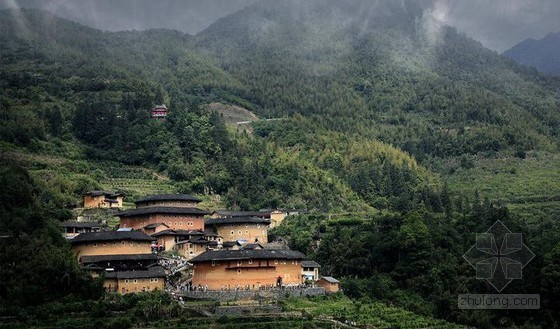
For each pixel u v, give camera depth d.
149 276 175.25
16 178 199.75
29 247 166.50
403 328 165.12
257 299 173.62
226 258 183.25
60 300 156.25
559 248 187.38
